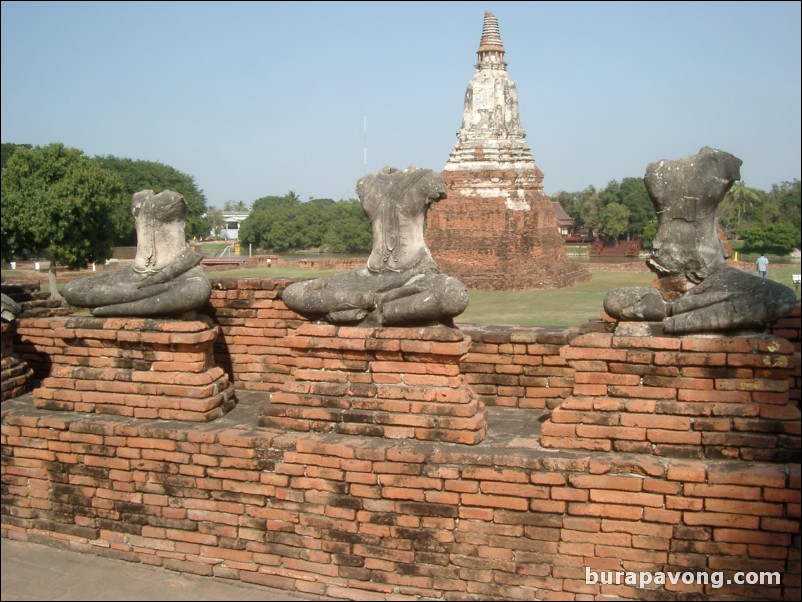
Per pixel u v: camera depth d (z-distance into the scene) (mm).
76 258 34094
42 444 7719
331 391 6953
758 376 5902
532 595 6234
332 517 6730
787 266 42594
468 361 7945
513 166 45219
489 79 45469
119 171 45875
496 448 6434
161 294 7602
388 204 7098
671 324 6137
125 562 7461
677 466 5863
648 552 5961
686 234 6520
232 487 7059
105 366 7824
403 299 6797
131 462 7395
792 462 5828
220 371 7820
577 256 60062
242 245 51438
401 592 6562
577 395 6352
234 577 7070
